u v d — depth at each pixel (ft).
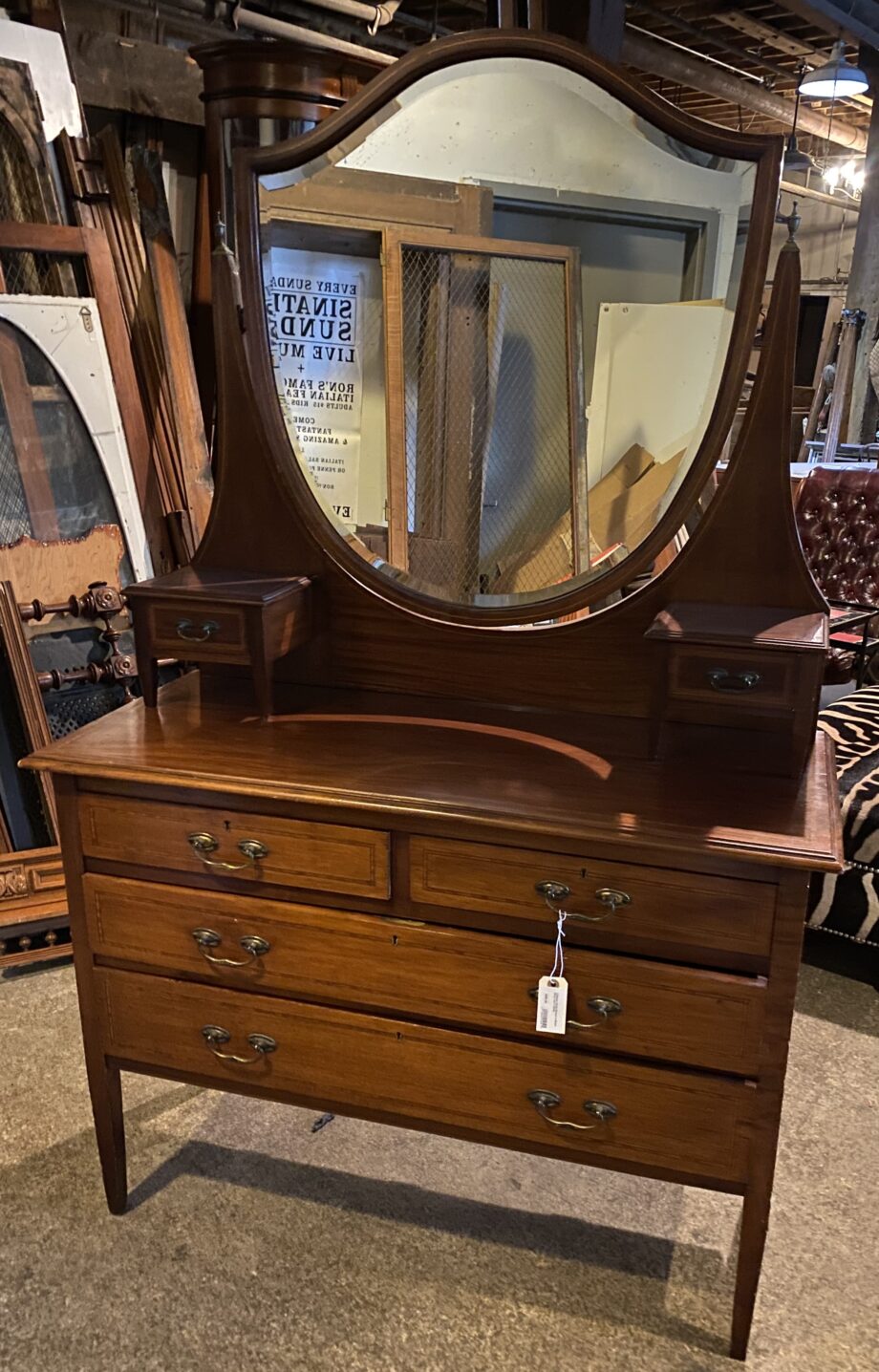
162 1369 4.60
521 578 5.29
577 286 4.93
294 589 5.28
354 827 4.54
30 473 7.95
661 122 4.54
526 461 5.20
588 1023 4.50
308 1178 5.74
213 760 4.78
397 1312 4.90
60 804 4.97
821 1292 5.02
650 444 4.95
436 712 5.39
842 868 3.84
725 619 4.69
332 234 5.10
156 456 8.79
